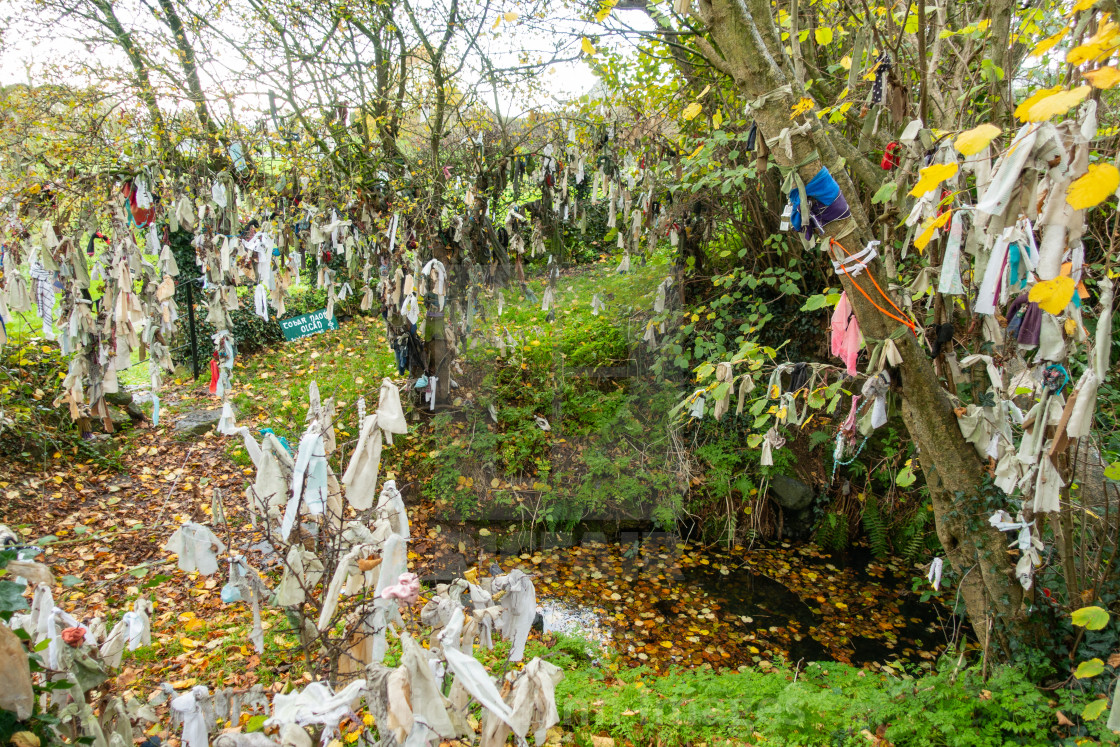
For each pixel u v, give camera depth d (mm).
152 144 4883
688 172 5586
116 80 4836
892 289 3225
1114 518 3631
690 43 5559
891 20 3547
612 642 4781
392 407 2520
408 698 1712
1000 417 3201
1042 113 1375
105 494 5730
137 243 4801
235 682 3525
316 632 2715
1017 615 3383
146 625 2273
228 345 4863
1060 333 2520
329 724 1644
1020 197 1832
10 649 1592
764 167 3197
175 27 5328
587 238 7836
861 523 6426
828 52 5355
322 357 8555
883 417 3281
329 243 5656
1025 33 3439
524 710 1762
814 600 5535
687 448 6363
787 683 3779
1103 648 3174
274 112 5484
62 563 4738
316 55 5488
